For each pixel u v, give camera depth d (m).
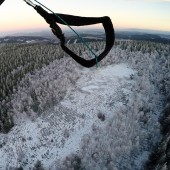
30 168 31.09
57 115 40.25
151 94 47.69
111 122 36.41
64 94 46.34
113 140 31.06
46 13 1.83
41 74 59.22
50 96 43.56
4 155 33.66
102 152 29.20
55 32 1.87
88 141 32.03
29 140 35.69
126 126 34.03
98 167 27.52
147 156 31.48
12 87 52.09
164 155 27.88
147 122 37.50
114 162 28.86
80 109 41.56
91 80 52.03
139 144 33.00
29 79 54.84
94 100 44.09
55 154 32.69
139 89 47.81
